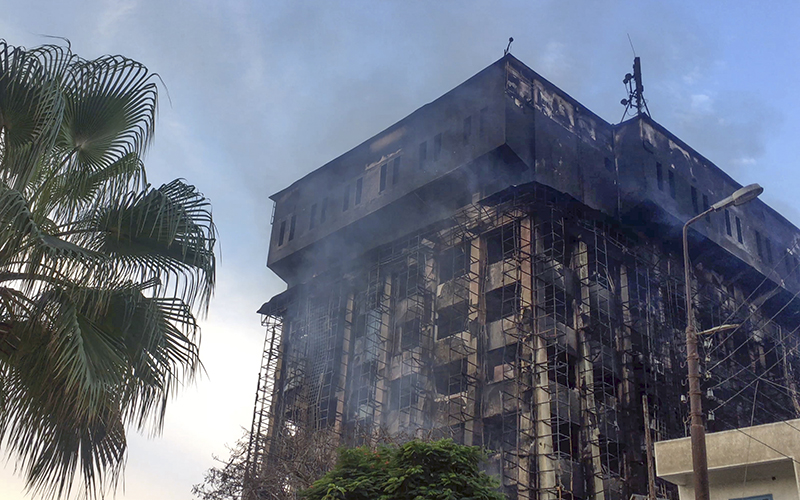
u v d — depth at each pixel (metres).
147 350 11.66
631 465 46.03
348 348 58.38
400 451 17.44
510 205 50.72
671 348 51.59
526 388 45.22
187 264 12.34
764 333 60.53
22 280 10.83
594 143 54.97
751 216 62.25
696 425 16.67
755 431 23.22
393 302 56.94
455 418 47.34
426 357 51.94
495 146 48.91
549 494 41.78
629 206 53.31
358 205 59.06
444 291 53.53
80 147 12.59
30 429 11.03
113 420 11.05
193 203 12.66
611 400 47.84
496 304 50.78
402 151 57.03
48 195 12.02
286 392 59.12
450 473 16.58
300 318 62.91
